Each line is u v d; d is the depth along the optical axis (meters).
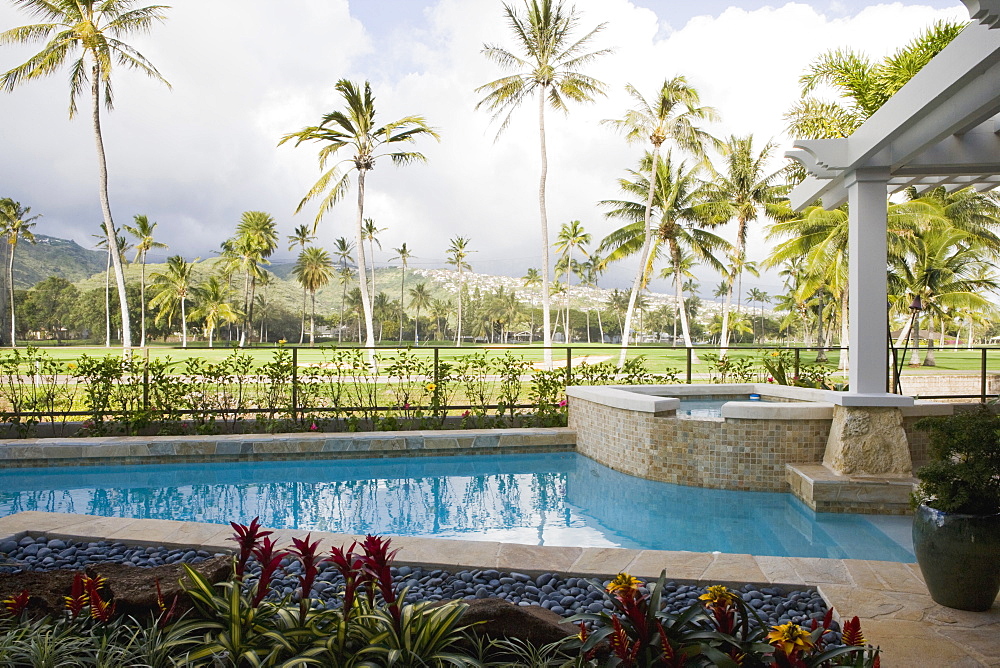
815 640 1.92
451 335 108.56
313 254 71.31
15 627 2.24
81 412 7.99
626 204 31.14
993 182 6.76
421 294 99.62
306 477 6.96
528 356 34.31
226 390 8.48
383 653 1.95
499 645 2.22
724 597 1.99
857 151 5.31
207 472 7.17
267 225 64.94
